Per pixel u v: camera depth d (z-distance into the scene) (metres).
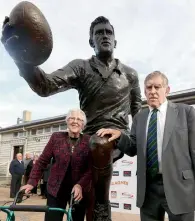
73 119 2.64
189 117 2.34
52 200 2.61
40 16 1.71
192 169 2.28
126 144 2.31
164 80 2.44
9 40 1.68
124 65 2.73
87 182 2.40
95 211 2.29
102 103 2.53
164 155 2.25
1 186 19.98
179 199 2.18
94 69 2.54
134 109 2.86
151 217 2.37
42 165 2.79
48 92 2.25
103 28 2.49
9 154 25.03
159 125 2.38
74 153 2.62
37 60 1.79
